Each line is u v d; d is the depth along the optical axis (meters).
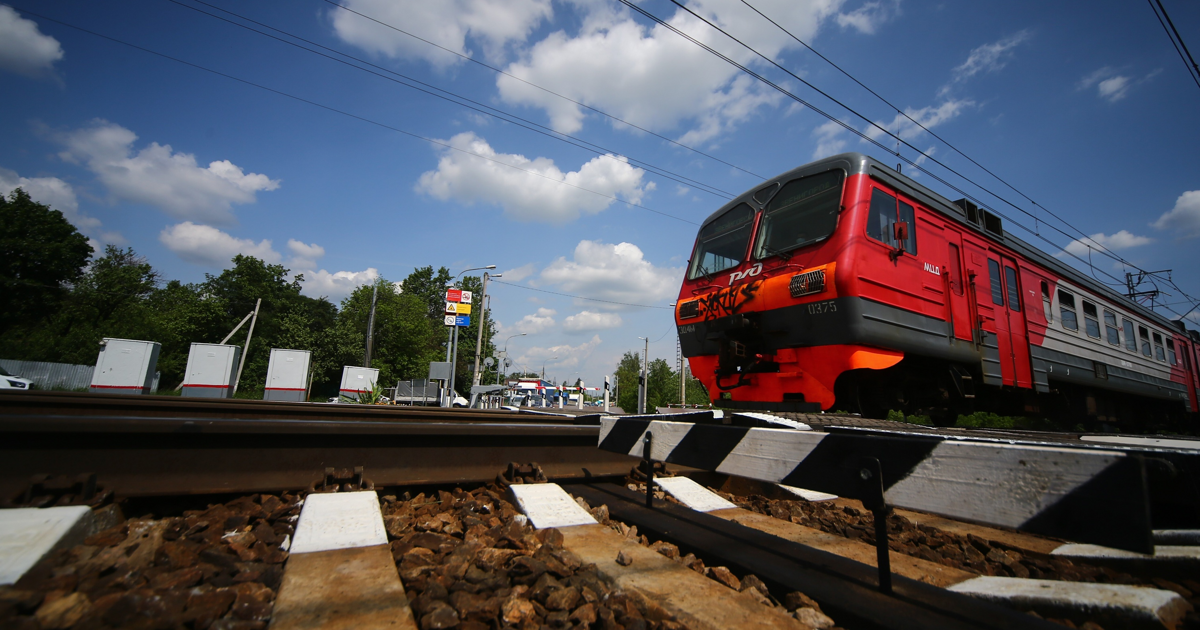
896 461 2.10
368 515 2.63
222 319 50.06
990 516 1.78
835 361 6.13
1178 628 1.99
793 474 2.50
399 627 1.65
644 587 2.10
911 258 6.84
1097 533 1.52
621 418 3.90
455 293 26.03
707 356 7.84
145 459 2.84
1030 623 1.84
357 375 30.22
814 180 7.02
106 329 38.62
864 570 2.37
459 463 3.76
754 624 1.81
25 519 2.12
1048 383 9.44
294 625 1.63
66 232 41.78
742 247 7.70
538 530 2.79
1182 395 15.96
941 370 7.55
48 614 1.54
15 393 4.41
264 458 3.16
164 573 1.96
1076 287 11.14
